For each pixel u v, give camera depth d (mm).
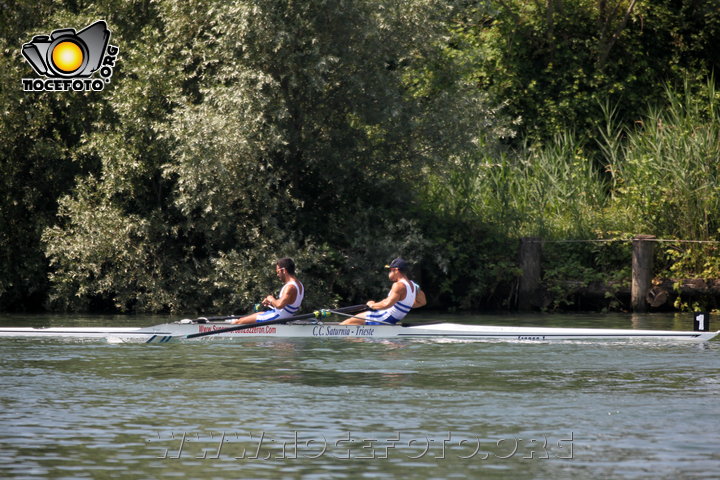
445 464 25875
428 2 76562
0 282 81000
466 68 82500
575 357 47156
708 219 81062
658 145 84625
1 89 80438
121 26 82500
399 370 42312
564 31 108500
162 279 78438
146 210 79562
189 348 50781
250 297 75188
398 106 76000
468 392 36312
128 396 35375
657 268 81875
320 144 79562
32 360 45719
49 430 29531
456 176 85250
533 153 96438
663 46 110250
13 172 82438
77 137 83938
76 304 80250
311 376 40375
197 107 74250
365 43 77000
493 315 75688
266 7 72688
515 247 82750
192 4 77812
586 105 104562
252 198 78250
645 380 39375
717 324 67250
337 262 80062
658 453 26906
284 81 77812
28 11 82688
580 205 87250
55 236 76750
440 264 79438
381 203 83188
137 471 25078
